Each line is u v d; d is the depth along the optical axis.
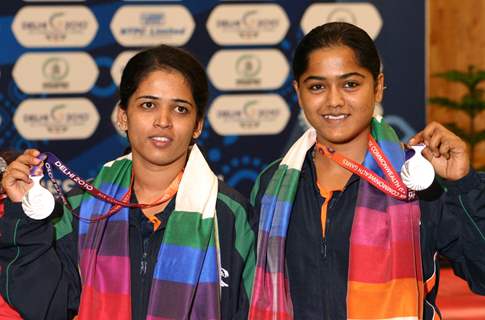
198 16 6.55
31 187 2.83
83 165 6.64
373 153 2.88
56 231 2.91
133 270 2.81
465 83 8.58
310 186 2.90
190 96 2.79
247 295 2.85
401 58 6.70
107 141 6.64
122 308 2.76
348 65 2.73
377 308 2.72
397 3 6.65
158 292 2.73
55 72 6.54
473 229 2.70
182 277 2.73
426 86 6.74
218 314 2.76
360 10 6.63
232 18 6.57
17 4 6.43
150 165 2.85
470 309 5.89
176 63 2.78
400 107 6.74
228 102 6.66
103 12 6.50
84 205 2.89
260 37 6.62
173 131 2.77
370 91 2.79
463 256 2.79
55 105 6.57
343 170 2.89
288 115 6.73
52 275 2.81
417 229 2.77
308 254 2.81
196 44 6.57
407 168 2.67
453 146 2.65
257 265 2.84
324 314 2.78
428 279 2.84
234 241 2.84
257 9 6.59
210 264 2.77
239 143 6.71
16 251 2.82
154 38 6.55
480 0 9.27
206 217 2.80
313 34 2.81
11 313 2.83
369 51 2.77
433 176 2.64
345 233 2.80
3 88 6.51
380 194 2.82
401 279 2.74
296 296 2.83
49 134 6.59
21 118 6.55
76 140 6.62
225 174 6.73
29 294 2.79
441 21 9.27
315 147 2.96
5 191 2.89
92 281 2.78
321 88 2.78
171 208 2.86
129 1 6.50
